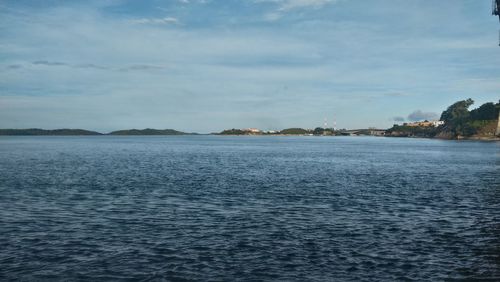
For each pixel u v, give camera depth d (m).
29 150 130.12
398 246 21.67
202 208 31.77
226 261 19.19
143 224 26.36
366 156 107.94
